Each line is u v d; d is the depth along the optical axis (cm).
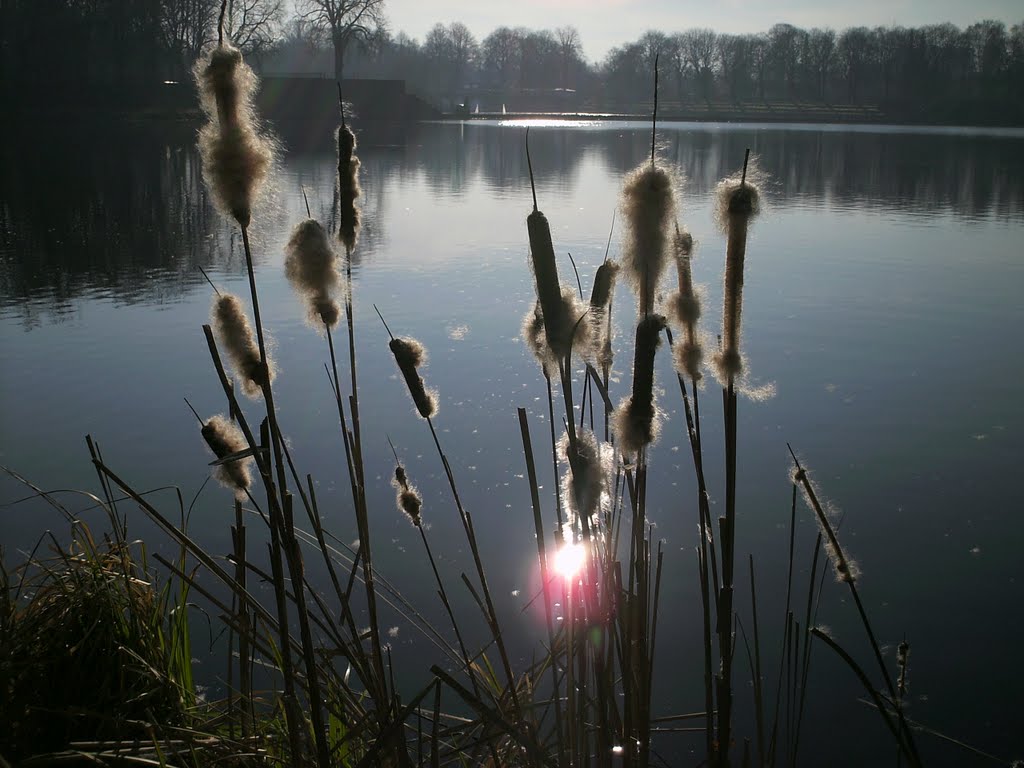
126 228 1656
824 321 1027
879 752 374
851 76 10756
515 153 3625
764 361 882
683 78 11494
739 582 499
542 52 12525
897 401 771
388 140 4466
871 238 1611
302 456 659
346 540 540
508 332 970
